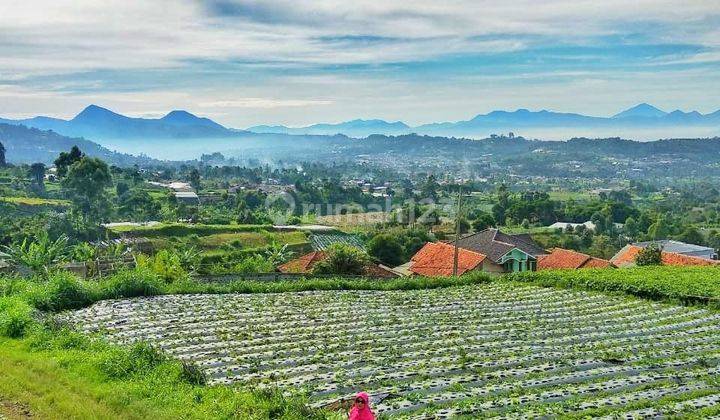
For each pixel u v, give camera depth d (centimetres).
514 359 2078
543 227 10756
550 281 3653
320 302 3045
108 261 4972
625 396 1741
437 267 4819
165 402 1580
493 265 4819
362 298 3195
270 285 3412
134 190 12850
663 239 9262
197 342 2250
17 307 2322
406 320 2669
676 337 2422
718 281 3359
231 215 10444
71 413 1440
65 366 1834
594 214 11500
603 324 2647
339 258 4312
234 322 2558
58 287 2847
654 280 3378
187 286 3288
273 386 1739
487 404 1655
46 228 7819
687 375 1936
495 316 2794
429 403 1677
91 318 2577
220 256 6819
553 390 1781
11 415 1402
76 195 10256
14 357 1862
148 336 2308
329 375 1888
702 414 1611
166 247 7106
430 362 2038
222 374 1898
